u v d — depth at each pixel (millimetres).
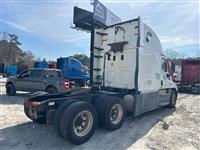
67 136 4496
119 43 7172
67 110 4582
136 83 6617
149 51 7309
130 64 6945
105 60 7801
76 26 14578
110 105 5590
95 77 7957
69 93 6258
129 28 7043
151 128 6246
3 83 21688
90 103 5477
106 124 5539
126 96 6676
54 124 4660
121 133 5637
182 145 4934
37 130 5645
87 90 6477
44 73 11117
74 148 4527
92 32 7879
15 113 7598
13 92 12164
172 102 9797
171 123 6957
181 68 20188
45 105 5086
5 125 6066
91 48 7848
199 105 11203
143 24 6848
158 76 8102
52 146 4605
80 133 4781
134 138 5293
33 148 4469
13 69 35375
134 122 6863
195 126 6691
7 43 63719
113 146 4715
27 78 11531
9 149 4383
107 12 14477
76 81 14836
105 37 7855
